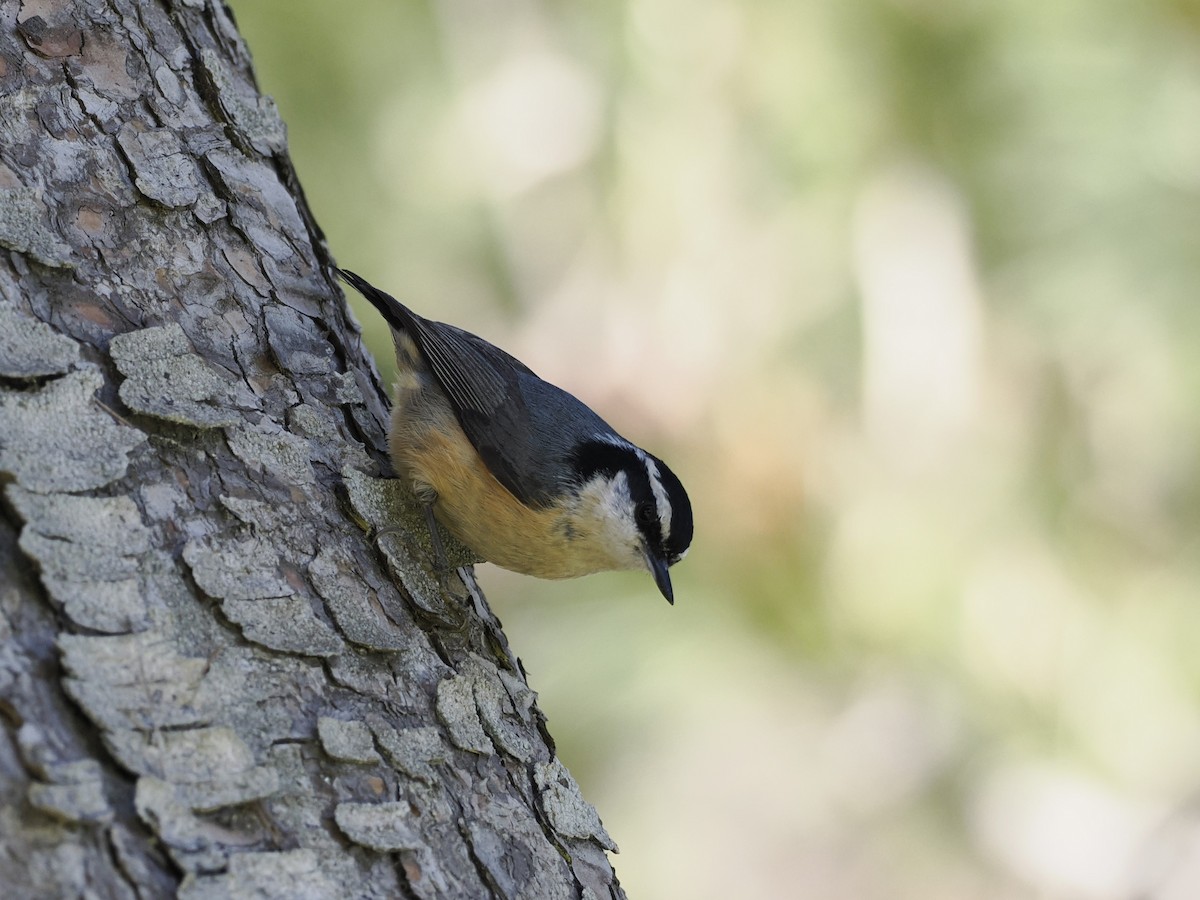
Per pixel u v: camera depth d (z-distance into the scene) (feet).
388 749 16.40
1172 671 34.14
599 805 36.99
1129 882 37.27
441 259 42.45
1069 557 34.32
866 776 37.17
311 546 17.92
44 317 17.12
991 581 34.17
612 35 38.81
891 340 35.09
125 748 13.88
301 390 20.06
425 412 22.45
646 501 24.13
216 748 14.61
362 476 19.57
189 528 16.48
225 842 14.15
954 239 35.17
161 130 20.27
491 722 18.40
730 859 38.09
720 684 34.86
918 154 35.58
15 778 12.93
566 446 23.57
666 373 36.88
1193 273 33.42
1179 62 33.94
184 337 17.87
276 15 40.55
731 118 36.88
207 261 19.81
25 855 12.62
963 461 34.63
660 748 36.55
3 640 13.89
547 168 40.37
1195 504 34.22
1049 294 34.06
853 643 34.76
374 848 15.33
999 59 34.42
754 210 36.86
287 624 16.53
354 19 40.81
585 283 40.19
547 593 37.19
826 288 35.91
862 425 35.24
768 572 34.60
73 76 19.63
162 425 17.01
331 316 21.52
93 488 15.66
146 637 14.93
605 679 34.94
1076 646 34.50
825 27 35.40
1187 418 33.71
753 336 36.14
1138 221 33.60
